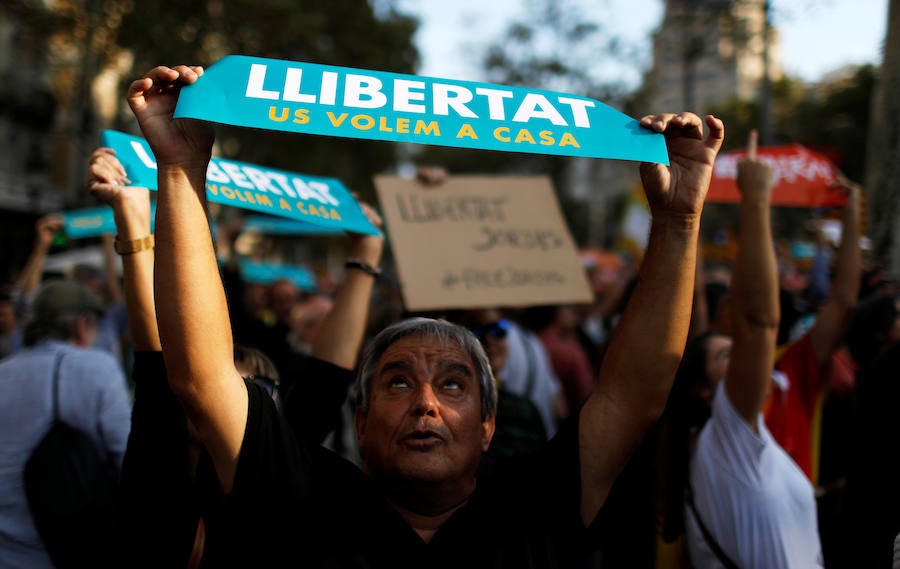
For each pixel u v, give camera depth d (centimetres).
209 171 235
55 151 2362
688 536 249
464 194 462
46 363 271
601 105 174
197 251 158
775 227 659
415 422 170
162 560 190
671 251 176
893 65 463
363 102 160
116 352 507
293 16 1598
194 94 153
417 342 181
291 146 2023
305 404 247
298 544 165
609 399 181
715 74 1642
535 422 333
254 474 164
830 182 331
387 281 569
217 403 160
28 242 2311
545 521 175
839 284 306
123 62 1670
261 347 427
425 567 165
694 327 375
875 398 277
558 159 2892
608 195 3381
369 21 1873
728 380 239
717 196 354
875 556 261
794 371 303
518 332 493
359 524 168
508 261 454
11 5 1558
